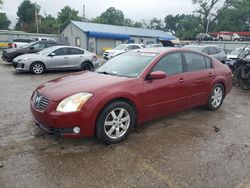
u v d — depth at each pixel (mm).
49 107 3789
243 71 9258
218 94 6129
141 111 4445
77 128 3791
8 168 3375
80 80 4363
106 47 39156
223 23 56094
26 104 6352
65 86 4109
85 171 3350
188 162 3627
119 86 4141
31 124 4926
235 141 4391
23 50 15102
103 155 3770
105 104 3932
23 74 11750
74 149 3928
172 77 4887
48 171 3330
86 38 37562
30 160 3586
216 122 5328
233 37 43656
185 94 5168
